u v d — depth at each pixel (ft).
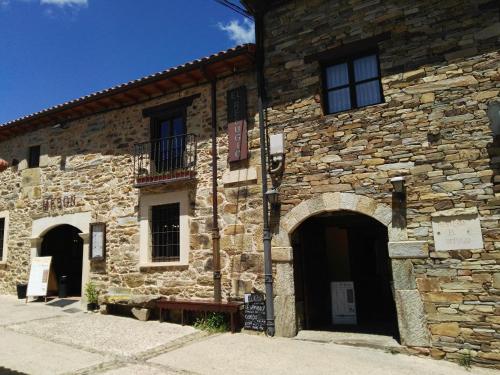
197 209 23.88
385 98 19.11
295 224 20.33
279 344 18.35
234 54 22.27
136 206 26.53
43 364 15.35
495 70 17.12
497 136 16.69
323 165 20.10
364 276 29.30
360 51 20.35
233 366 15.26
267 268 20.51
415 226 17.63
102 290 26.91
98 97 27.66
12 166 35.12
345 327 21.85
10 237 33.91
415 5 19.04
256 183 21.97
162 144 26.89
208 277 22.77
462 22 18.01
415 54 18.75
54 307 27.58
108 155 28.66
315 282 23.04
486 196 16.52
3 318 23.97
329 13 21.16
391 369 15.14
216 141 23.86
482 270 16.19
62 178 31.04
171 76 24.56
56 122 32.40
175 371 14.73
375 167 18.86
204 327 21.15
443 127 17.74
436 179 17.53
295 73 21.62
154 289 24.70
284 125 21.52
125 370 14.79
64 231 34.40
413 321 17.07
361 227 27.99
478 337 15.88
